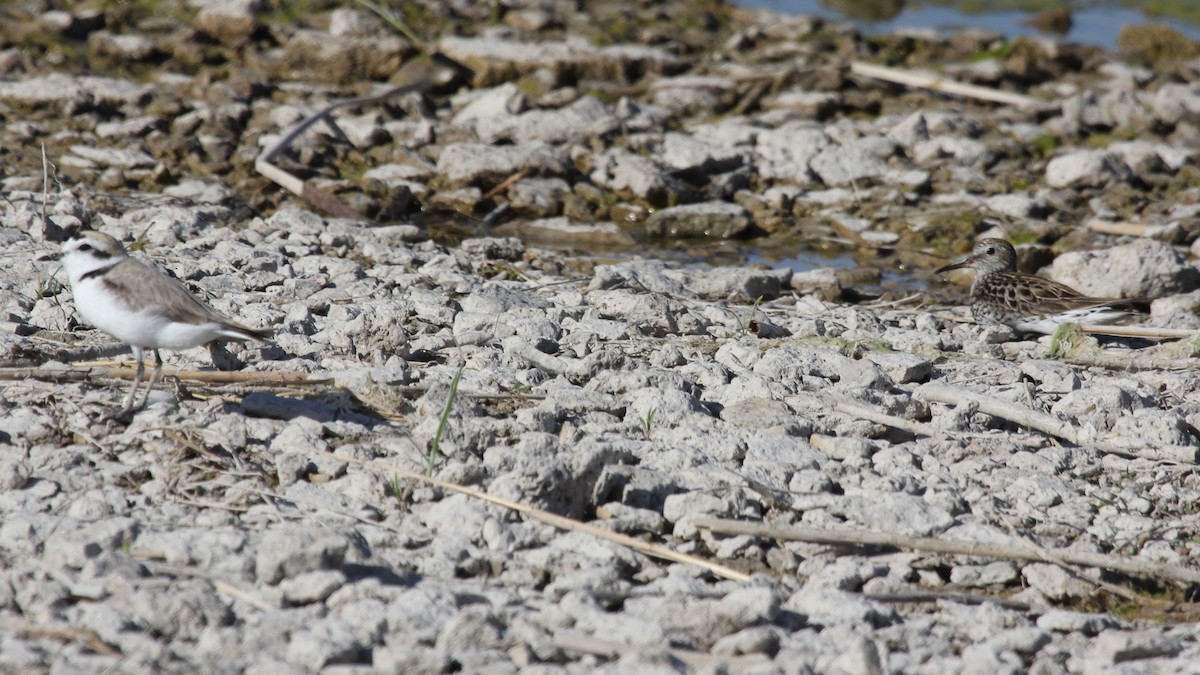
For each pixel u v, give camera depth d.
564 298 40.00
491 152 54.97
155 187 50.41
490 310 37.81
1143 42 77.56
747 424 30.45
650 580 24.44
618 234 51.06
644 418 30.39
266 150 53.09
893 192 55.38
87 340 31.89
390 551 23.88
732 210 52.91
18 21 67.88
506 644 20.89
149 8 70.94
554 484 25.78
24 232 41.47
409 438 27.81
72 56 64.25
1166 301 44.03
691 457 28.25
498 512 25.52
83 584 21.39
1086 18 88.19
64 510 24.27
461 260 43.66
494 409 30.19
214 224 46.12
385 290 39.00
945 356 37.12
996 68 70.19
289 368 31.34
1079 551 25.94
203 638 20.23
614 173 55.12
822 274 45.91
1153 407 33.41
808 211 54.53
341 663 20.09
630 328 37.03
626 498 26.67
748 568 25.47
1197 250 50.22
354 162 55.34
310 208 50.09
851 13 86.44
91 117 55.97
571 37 70.75
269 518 24.53
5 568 22.20
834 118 63.69
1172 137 63.34
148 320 26.11
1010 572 26.08
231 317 34.53
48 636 19.97
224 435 26.97
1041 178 58.16
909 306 45.31
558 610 21.84
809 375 34.16
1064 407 33.06
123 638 20.02
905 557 26.16
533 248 48.97
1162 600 26.05
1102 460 30.55
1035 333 42.09
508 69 65.12
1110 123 64.19
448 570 23.61
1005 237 52.28
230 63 64.44
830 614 23.27
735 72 67.62
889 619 23.48
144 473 25.84
